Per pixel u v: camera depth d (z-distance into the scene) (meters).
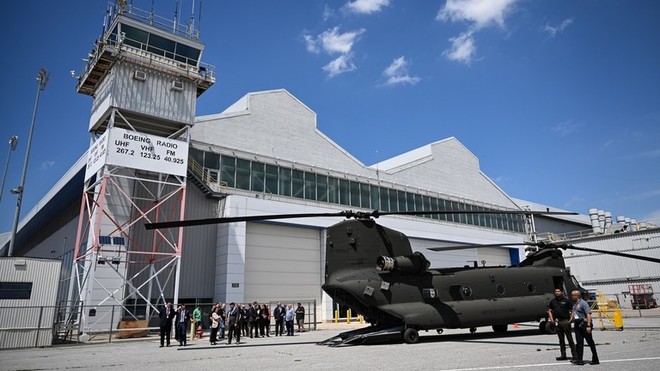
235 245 32.72
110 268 27.59
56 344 22.89
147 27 30.17
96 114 30.70
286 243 36.75
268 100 40.03
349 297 16.92
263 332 24.88
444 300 17.20
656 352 12.32
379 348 14.90
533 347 14.12
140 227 30.64
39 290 22.27
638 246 51.38
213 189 34.03
